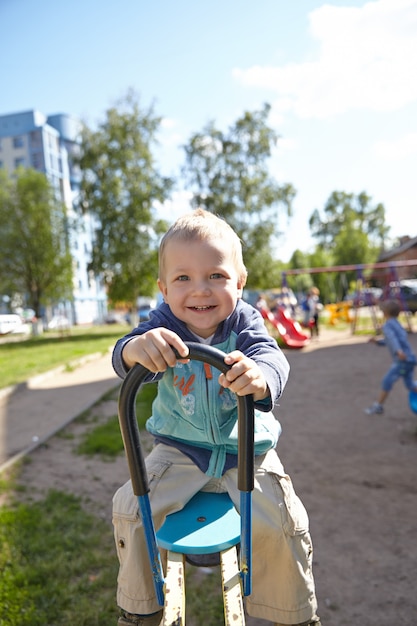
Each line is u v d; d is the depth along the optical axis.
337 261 53.94
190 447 1.64
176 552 1.38
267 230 28.19
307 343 15.79
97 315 56.44
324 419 6.46
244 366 1.18
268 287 30.17
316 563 3.05
